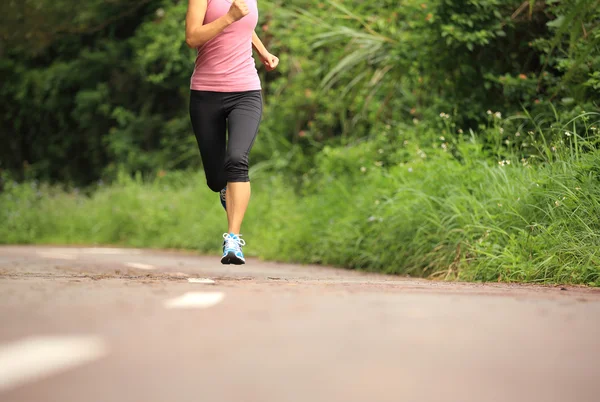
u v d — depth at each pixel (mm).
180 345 3061
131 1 29500
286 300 4605
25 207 28844
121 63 35812
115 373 2557
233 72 8102
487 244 9711
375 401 2229
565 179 9789
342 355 2904
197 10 7949
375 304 4492
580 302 4980
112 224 26656
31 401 2180
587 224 9117
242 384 2420
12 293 4793
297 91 23328
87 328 3418
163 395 2264
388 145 16797
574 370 2840
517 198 10164
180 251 21562
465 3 13953
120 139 34625
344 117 21984
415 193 12086
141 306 4188
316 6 22547
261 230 18734
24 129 40375
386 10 18922
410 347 3107
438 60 14625
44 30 22188
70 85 37688
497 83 13992
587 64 11781
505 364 2875
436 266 10836
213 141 8266
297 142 23797
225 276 9156
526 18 13883
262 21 24125
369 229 13367
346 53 20328
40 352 2867
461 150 12289
